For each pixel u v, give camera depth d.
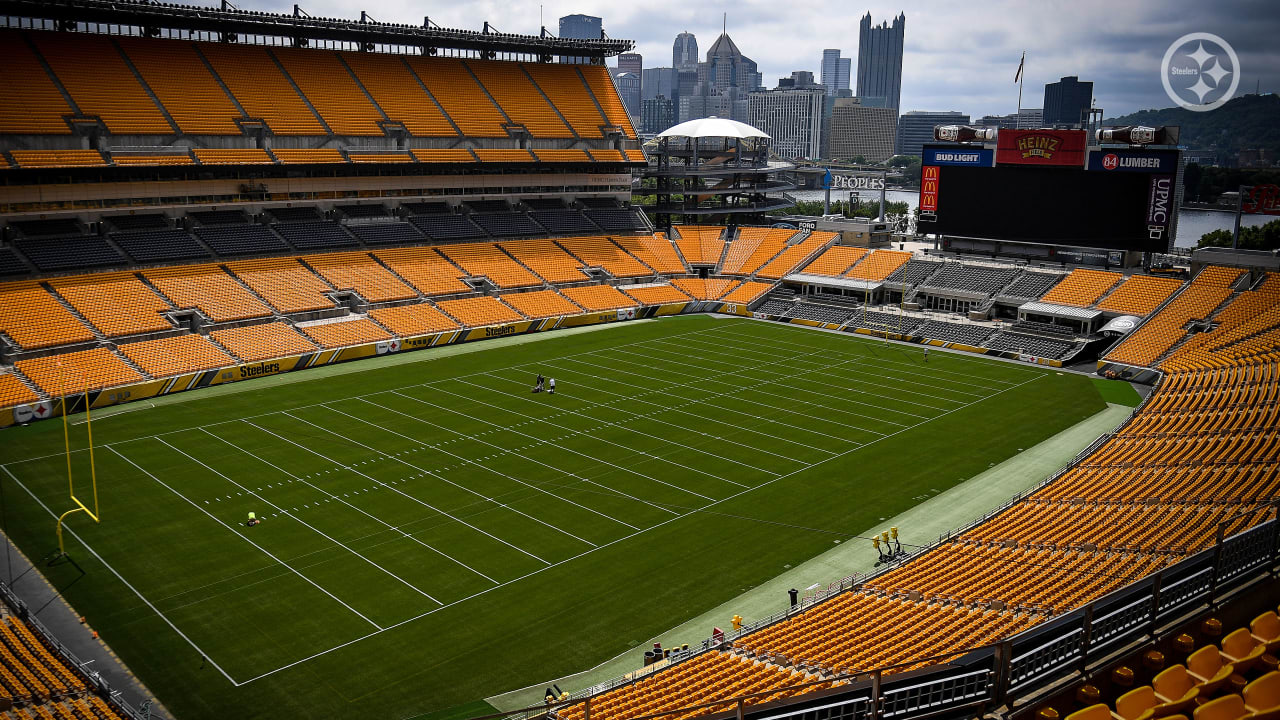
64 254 91.75
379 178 116.62
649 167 147.50
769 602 46.44
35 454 65.44
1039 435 72.38
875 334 109.06
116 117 97.44
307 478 61.47
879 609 41.72
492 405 78.19
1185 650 22.11
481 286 113.25
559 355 96.81
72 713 34.06
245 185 106.12
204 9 105.75
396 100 120.12
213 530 53.44
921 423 75.19
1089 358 97.62
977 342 102.25
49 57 98.94
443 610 45.28
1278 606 24.58
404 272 109.69
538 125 129.38
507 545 52.41
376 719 36.66
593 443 69.19
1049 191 107.38
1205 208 197.75
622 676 39.59
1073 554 45.34
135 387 79.00
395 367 91.25
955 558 47.53
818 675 34.81
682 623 44.44
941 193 115.25
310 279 102.94
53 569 48.50
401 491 59.62
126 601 45.41
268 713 36.91
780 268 128.25
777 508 58.00
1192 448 59.41
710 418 75.56
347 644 42.03
